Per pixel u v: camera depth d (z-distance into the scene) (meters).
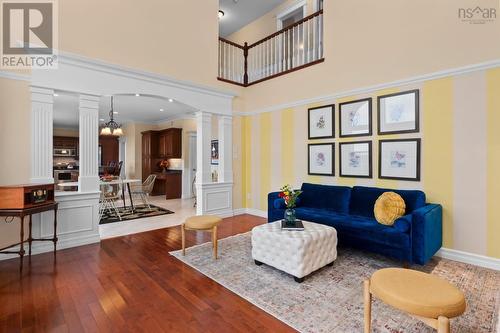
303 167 4.80
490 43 2.89
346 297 2.30
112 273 2.77
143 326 1.89
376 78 3.80
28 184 3.16
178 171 8.65
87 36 3.72
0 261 3.07
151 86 4.42
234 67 5.99
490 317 1.99
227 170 5.61
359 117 3.99
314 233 2.74
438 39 3.24
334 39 4.31
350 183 4.11
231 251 3.45
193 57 5.00
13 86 3.19
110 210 6.23
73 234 3.62
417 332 1.82
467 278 2.66
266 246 2.85
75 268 2.89
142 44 4.29
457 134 3.11
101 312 2.06
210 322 1.95
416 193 3.25
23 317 1.98
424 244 2.67
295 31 5.34
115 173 9.07
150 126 9.73
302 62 4.96
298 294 2.35
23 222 3.04
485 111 2.93
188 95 4.94
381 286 1.60
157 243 3.79
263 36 6.96
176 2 4.75
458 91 3.10
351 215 3.64
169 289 2.44
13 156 3.18
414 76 3.43
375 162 3.81
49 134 3.43
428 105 3.32
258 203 5.69
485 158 2.93
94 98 3.79
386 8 3.69
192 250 3.49
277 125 5.27
